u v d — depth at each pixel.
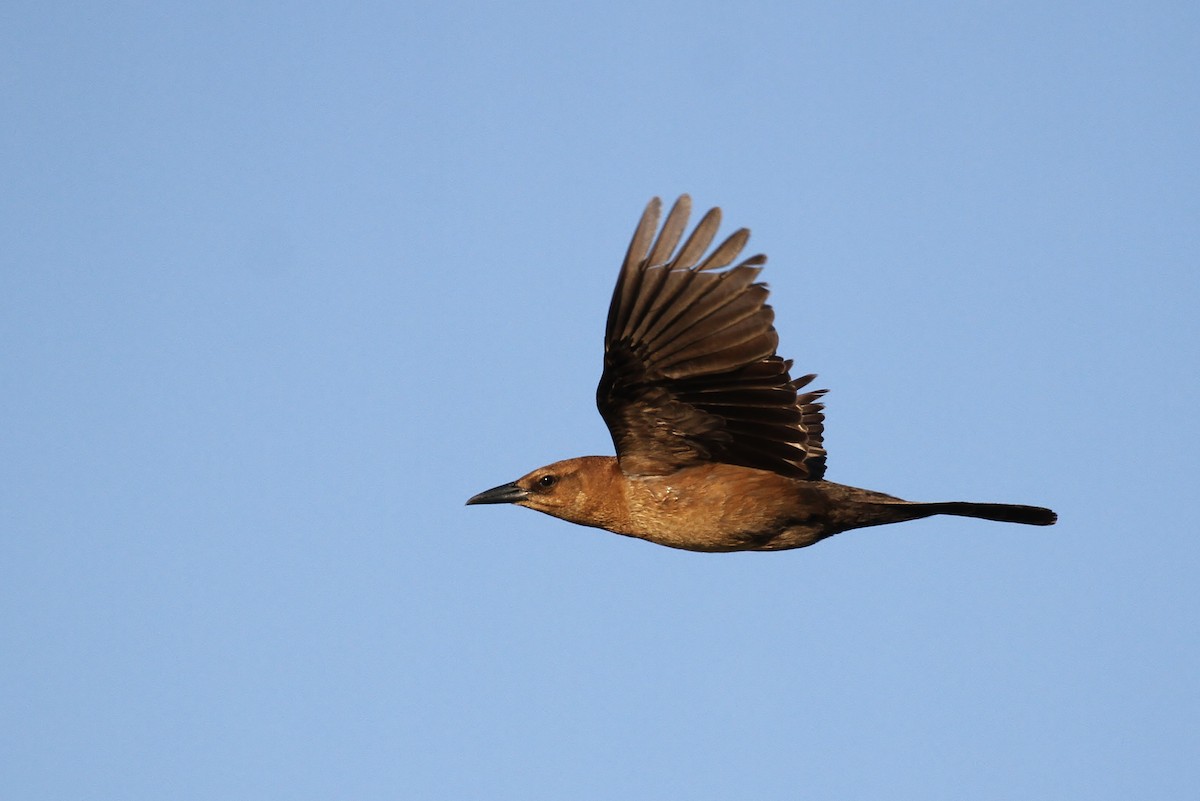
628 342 12.14
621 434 13.34
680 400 12.78
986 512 13.35
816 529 13.73
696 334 12.00
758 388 12.46
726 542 13.77
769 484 13.43
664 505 13.65
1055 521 13.22
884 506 13.48
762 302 11.78
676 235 11.60
